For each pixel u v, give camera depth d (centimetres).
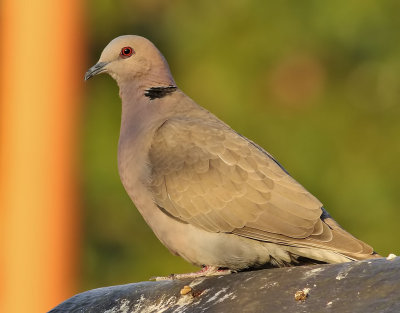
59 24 1664
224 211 853
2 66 1692
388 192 1603
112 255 1639
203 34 1653
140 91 948
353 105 1656
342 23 1614
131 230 1631
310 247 823
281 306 676
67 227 1639
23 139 1650
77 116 1667
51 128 1653
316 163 1622
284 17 1636
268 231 839
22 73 1656
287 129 1631
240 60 1631
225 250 858
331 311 652
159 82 953
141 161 891
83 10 1683
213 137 882
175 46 1677
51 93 1658
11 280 1623
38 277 1619
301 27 1633
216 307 707
